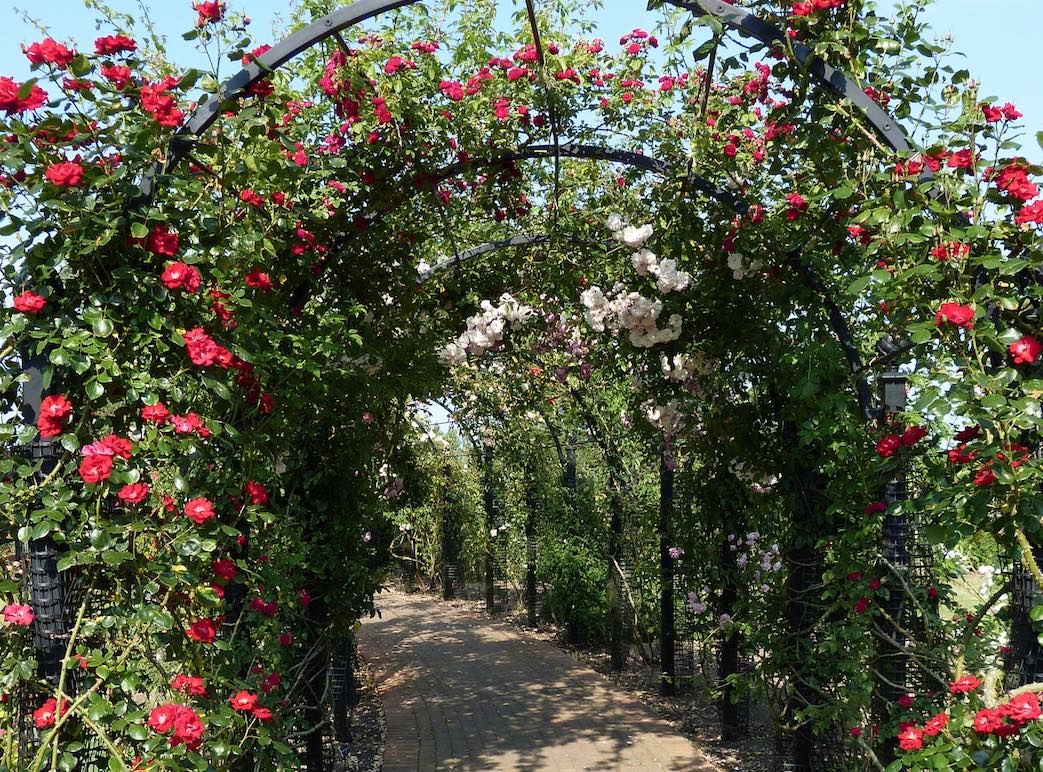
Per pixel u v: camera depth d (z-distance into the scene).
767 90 4.74
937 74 3.26
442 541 16.00
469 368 8.89
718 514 5.93
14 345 2.80
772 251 4.51
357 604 5.59
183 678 2.94
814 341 4.40
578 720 7.46
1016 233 2.89
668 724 7.26
